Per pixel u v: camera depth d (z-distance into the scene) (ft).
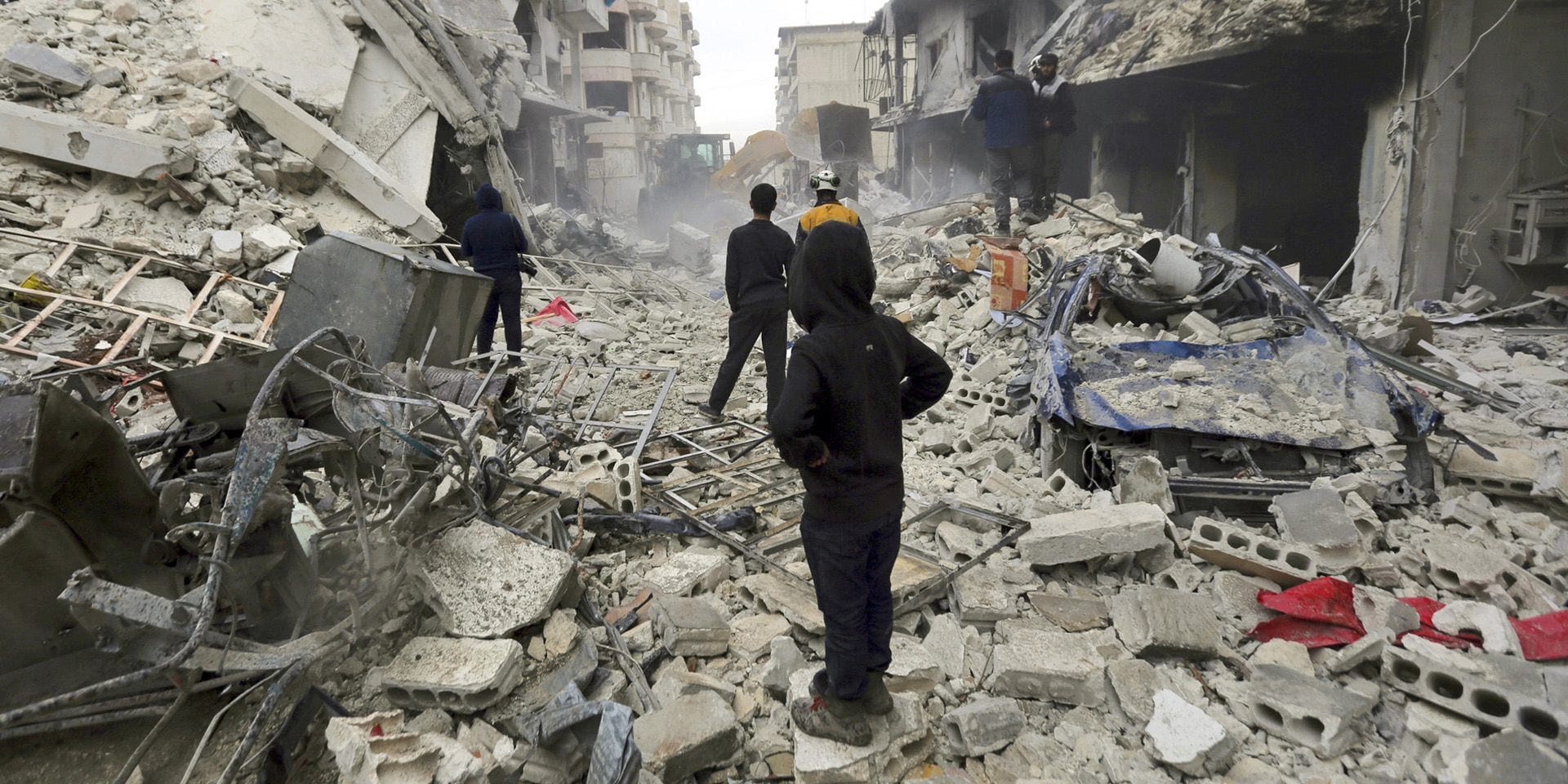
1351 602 10.56
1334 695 8.85
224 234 28.71
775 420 6.97
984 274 31.58
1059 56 49.55
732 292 18.79
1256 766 8.38
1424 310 29.04
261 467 7.96
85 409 7.85
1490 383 20.31
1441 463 14.97
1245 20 32.83
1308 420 14.19
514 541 11.06
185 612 7.47
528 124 81.61
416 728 8.63
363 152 37.24
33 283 23.89
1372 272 31.55
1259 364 15.70
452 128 43.83
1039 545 12.00
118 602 7.13
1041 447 15.99
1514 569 11.04
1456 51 28.04
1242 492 13.19
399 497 10.50
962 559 12.62
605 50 133.90
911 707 8.95
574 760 7.74
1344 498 12.94
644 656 10.23
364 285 17.17
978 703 9.08
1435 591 11.34
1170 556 12.28
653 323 36.81
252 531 8.44
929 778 8.33
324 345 11.39
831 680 8.00
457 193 45.27
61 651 8.47
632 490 14.26
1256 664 9.73
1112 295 20.93
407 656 9.34
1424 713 8.74
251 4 40.06
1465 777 7.51
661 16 165.78
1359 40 29.81
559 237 51.90
